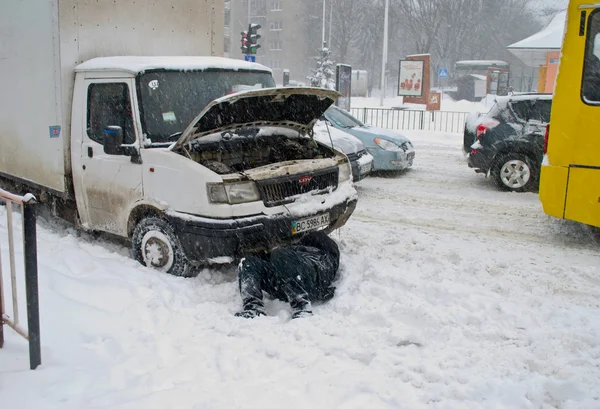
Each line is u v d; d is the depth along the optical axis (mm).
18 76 7020
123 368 3734
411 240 7031
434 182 11125
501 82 38094
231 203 5082
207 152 5719
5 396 3271
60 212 6965
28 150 7059
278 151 6250
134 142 5688
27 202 3375
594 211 6656
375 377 3695
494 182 11062
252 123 5875
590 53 6543
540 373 3820
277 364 3889
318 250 5535
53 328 4129
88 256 5785
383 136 11352
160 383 3600
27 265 3449
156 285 5168
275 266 5102
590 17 6504
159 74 5859
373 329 4387
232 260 5238
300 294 4938
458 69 52562
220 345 4113
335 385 3594
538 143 10000
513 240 7219
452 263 6148
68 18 6238
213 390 3525
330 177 5902
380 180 11289
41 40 6469
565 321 4605
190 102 5973
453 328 4410
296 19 71625
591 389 3572
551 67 31500
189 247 5301
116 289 4984
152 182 5512
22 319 4191
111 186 5949
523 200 9547
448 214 8570
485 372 3795
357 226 7770
